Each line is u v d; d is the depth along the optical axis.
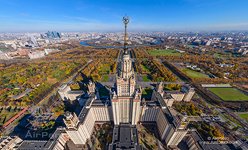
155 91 180.00
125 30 108.75
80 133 119.19
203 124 144.50
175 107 178.88
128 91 123.06
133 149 100.38
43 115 169.25
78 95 192.38
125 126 125.81
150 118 151.88
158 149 125.62
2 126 151.12
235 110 171.25
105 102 149.88
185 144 130.50
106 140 134.50
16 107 182.12
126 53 112.75
